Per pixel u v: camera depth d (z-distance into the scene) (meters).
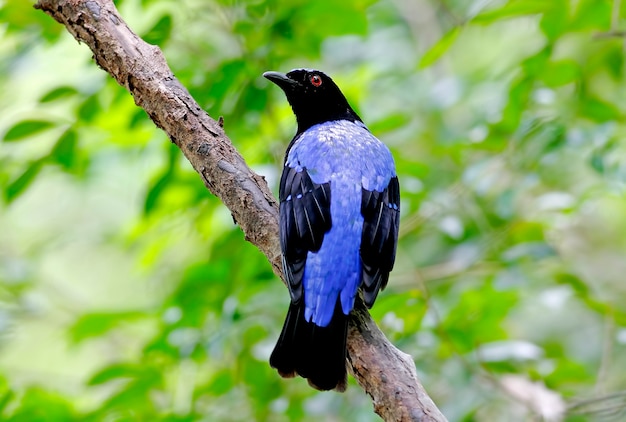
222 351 12.74
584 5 13.18
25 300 15.70
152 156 14.74
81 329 13.52
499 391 12.49
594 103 14.19
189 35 13.91
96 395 14.66
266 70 12.88
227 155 9.44
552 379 13.38
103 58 9.56
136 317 13.55
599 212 19.08
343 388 7.96
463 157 15.58
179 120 9.38
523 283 13.16
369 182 9.32
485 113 15.35
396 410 7.68
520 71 13.95
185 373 13.12
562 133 13.70
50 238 18.52
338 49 19.66
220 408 12.95
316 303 8.41
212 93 12.38
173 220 15.05
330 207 8.94
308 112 11.66
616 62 14.77
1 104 15.96
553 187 16.23
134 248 18.33
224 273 13.55
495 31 20.78
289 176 9.59
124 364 12.33
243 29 12.81
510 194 13.87
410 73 18.47
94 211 20.08
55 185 20.05
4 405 11.84
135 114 12.53
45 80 16.25
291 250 8.77
